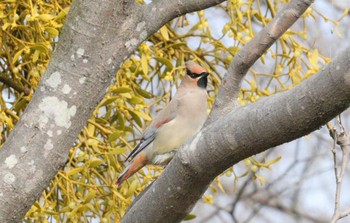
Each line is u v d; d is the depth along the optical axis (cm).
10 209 692
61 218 902
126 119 946
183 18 995
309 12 953
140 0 863
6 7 880
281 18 625
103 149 891
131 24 703
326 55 1317
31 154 698
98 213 880
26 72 936
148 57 903
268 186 1341
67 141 705
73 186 902
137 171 909
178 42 959
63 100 702
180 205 633
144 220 648
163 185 631
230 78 637
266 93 937
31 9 845
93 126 885
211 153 596
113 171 888
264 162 968
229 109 638
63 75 703
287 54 943
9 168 695
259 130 572
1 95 885
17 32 906
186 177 616
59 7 877
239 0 927
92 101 707
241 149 585
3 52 903
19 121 707
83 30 700
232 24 938
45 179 701
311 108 546
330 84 534
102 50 701
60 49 706
